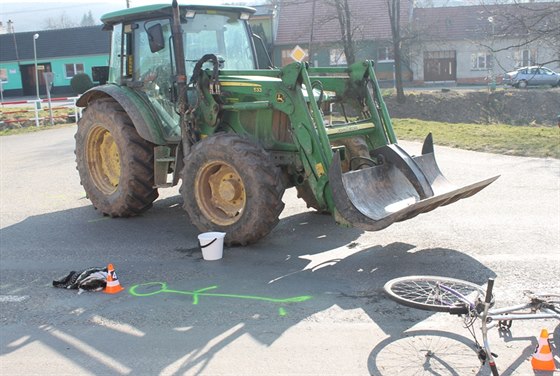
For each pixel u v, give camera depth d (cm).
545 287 502
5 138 2048
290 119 620
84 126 814
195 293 523
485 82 4075
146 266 605
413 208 532
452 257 589
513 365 378
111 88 789
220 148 618
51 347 433
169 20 747
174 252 650
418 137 1574
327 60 4169
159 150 758
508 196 845
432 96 3341
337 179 563
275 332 438
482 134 1598
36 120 2438
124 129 759
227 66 793
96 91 802
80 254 660
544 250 600
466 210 774
